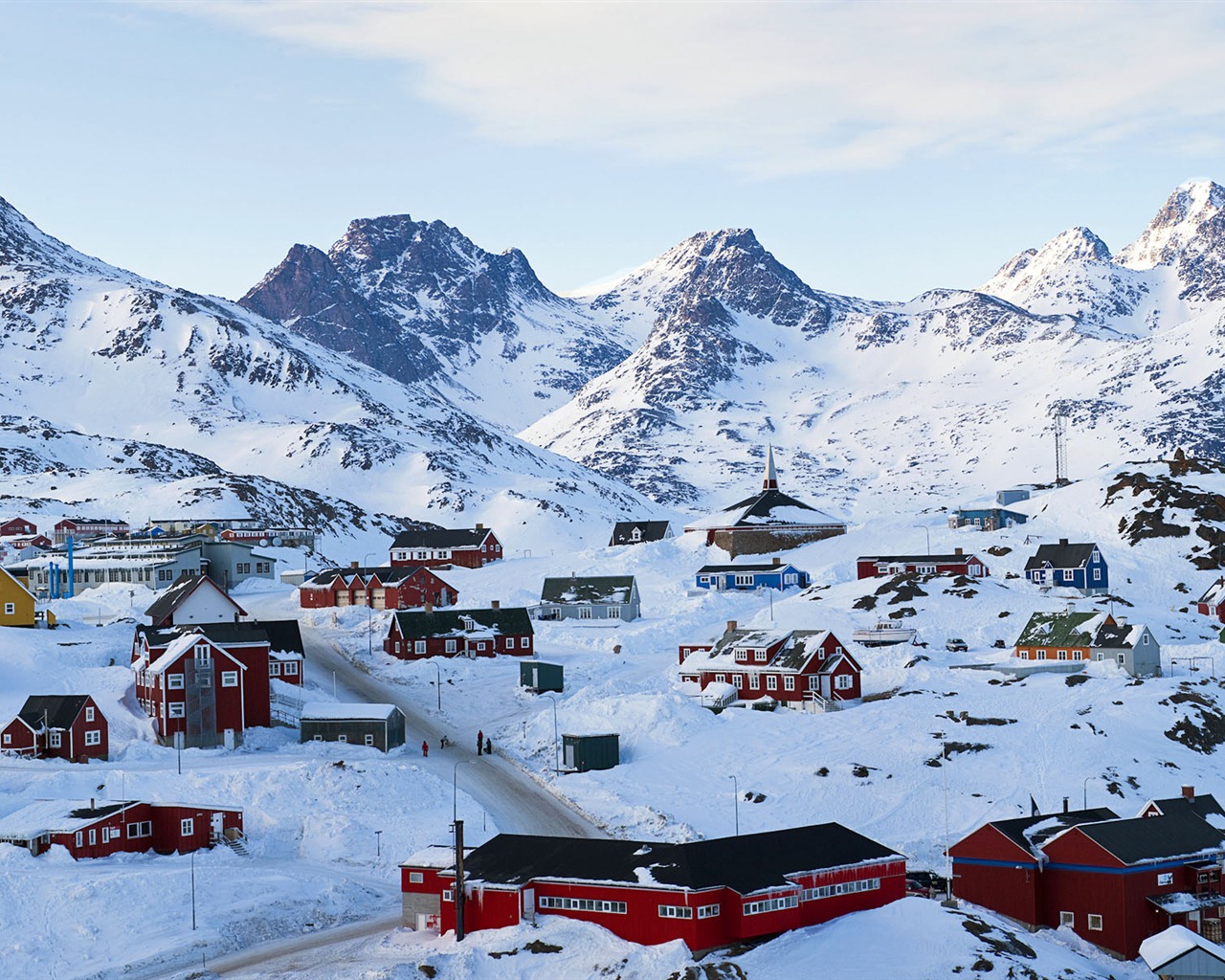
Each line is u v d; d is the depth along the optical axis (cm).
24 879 8594
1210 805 8894
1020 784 10819
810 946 7550
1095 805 10475
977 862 8438
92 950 8038
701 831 9906
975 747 11438
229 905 8619
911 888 8756
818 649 13212
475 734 12775
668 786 11025
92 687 12800
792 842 8294
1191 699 12325
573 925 7819
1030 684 12925
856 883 8162
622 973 7225
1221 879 8169
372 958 7819
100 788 10500
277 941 8325
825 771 11106
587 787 11038
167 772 10800
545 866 8119
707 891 7594
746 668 13425
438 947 7900
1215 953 7312
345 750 12000
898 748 11494
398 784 10775
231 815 9869
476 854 8475
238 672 12169
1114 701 12350
